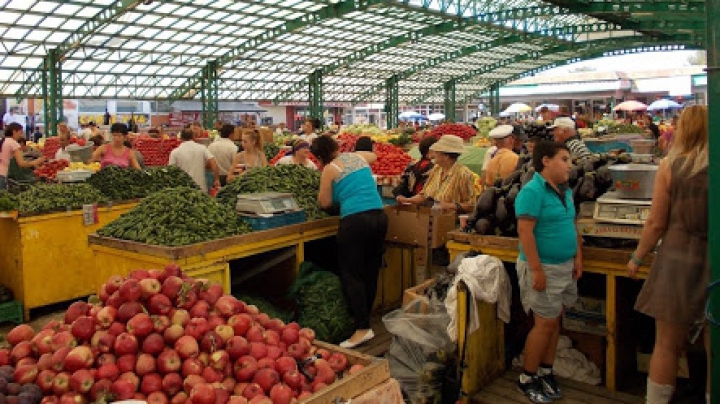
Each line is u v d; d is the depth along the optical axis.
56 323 2.56
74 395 2.20
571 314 3.93
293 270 4.86
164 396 2.29
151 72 26.05
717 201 2.61
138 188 6.54
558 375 3.84
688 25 25.53
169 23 21.44
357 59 30.31
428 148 5.93
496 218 3.98
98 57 22.95
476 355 3.67
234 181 5.34
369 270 4.67
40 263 5.75
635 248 3.51
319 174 5.66
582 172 3.95
